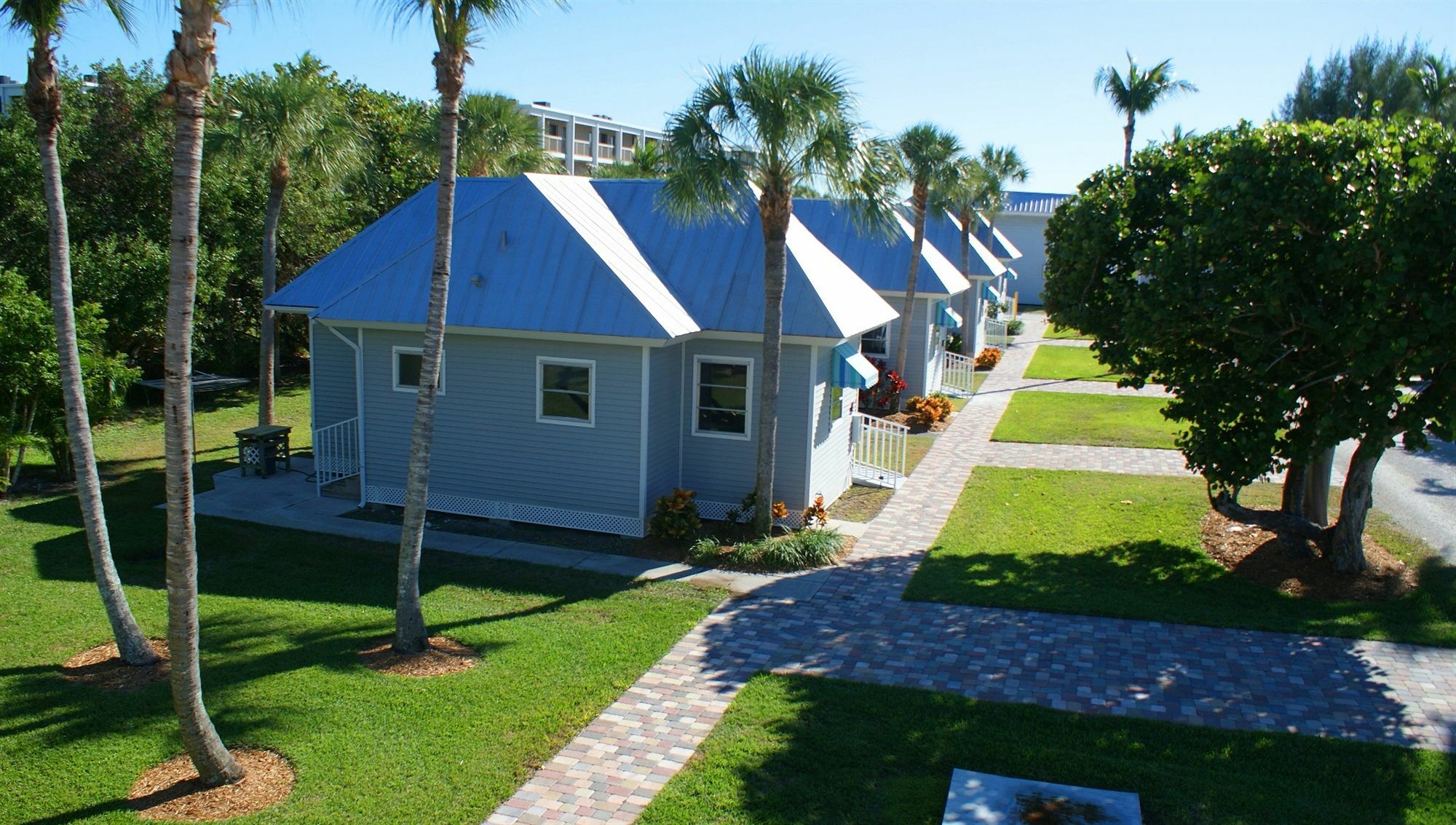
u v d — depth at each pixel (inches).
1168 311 477.4
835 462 740.0
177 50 288.8
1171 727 382.0
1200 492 744.3
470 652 462.0
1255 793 329.7
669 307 645.9
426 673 434.6
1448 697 408.2
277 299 794.8
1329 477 594.2
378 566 595.5
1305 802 325.4
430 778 345.1
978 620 505.0
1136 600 526.9
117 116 1140.5
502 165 1205.1
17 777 340.5
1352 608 504.4
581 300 629.6
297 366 1449.3
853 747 366.0
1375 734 376.8
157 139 1151.0
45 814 319.0
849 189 576.7
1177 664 445.4
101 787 335.9
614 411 636.1
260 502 731.4
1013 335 1893.5
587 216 695.7
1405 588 524.7
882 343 1133.7
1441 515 664.4
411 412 689.0
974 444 944.3
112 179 1146.7
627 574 582.6
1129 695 413.7
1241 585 543.8
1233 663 446.0
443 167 425.7
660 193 598.9
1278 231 466.6
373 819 319.6
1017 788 332.8
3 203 1066.7
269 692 409.4
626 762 359.3
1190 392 515.8
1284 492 593.6
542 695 413.7
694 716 397.1
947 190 1091.3
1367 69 1891.0
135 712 391.5
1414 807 322.7
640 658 454.6
